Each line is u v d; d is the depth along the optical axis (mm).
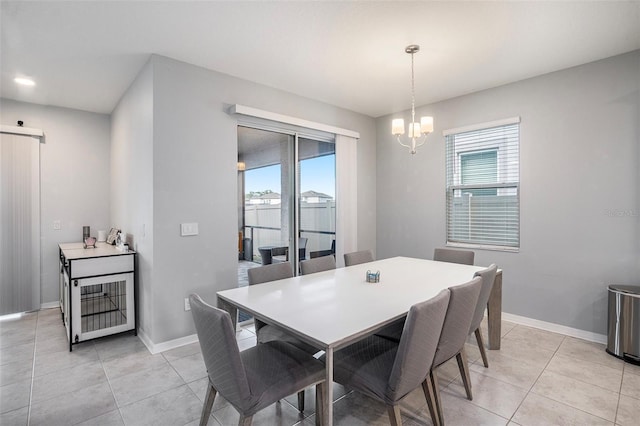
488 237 3762
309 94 3857
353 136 4426
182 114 2967
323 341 1405
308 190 4125
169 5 2150
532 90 3373
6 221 3834
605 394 2197
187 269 3012
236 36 2557
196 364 2635
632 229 2850
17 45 2645
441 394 2205
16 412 2031
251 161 3566
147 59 2912
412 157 4422
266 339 2203
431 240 4234
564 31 2492
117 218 4129
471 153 3883
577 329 3137
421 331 1494
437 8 2201
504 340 3072
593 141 3029
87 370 2539
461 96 3916
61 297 3771
